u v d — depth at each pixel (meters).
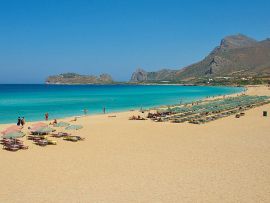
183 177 21.42
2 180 20.84
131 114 59.47
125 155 27.34
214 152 28.36
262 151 28.73
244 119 51.56
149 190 19.06
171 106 77.12
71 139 33.62
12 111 66.81
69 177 21.45
